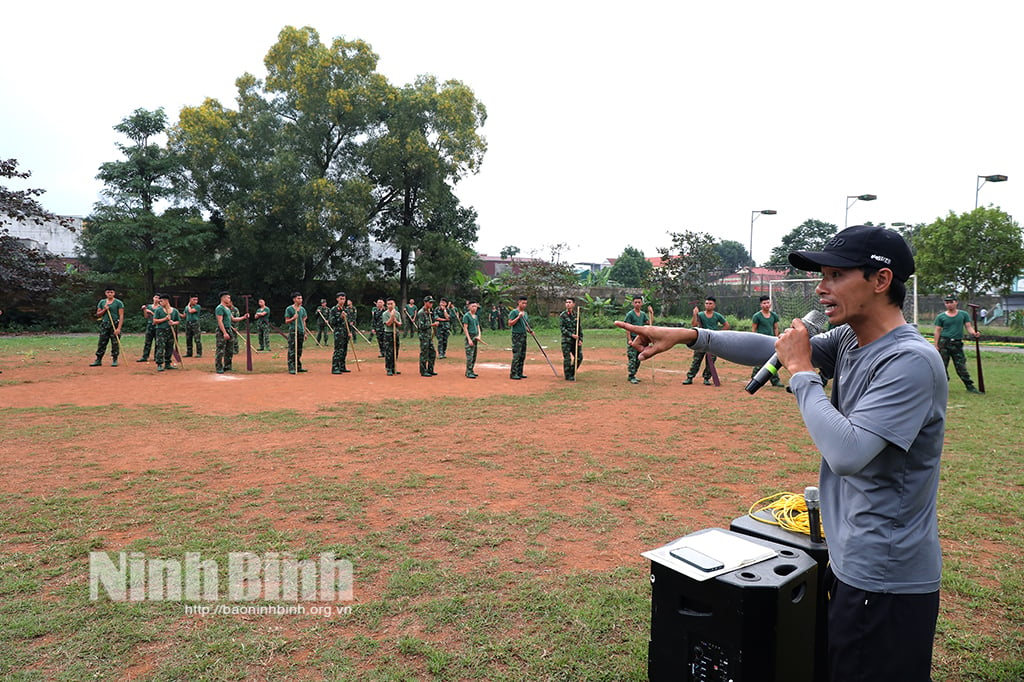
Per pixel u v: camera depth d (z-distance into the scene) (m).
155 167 30.70
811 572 2.17
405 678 3.02
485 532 4.83
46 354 19.45
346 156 32.41
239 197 30.30
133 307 32.41
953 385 13.20
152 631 3.40
